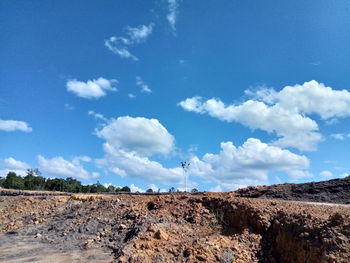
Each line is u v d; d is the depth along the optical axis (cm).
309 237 895
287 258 939
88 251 1262
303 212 1049
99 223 1551
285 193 1970
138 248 1134
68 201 2014
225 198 1461
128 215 1557
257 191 2105
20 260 1205
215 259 989
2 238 1529
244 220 1201
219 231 1240
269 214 1155
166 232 1250
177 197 1683
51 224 1678
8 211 1980
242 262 973
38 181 4869
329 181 2006
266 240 1070
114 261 1093
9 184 4578
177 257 1041
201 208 1448
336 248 805
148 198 1798
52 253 1266
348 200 1703
